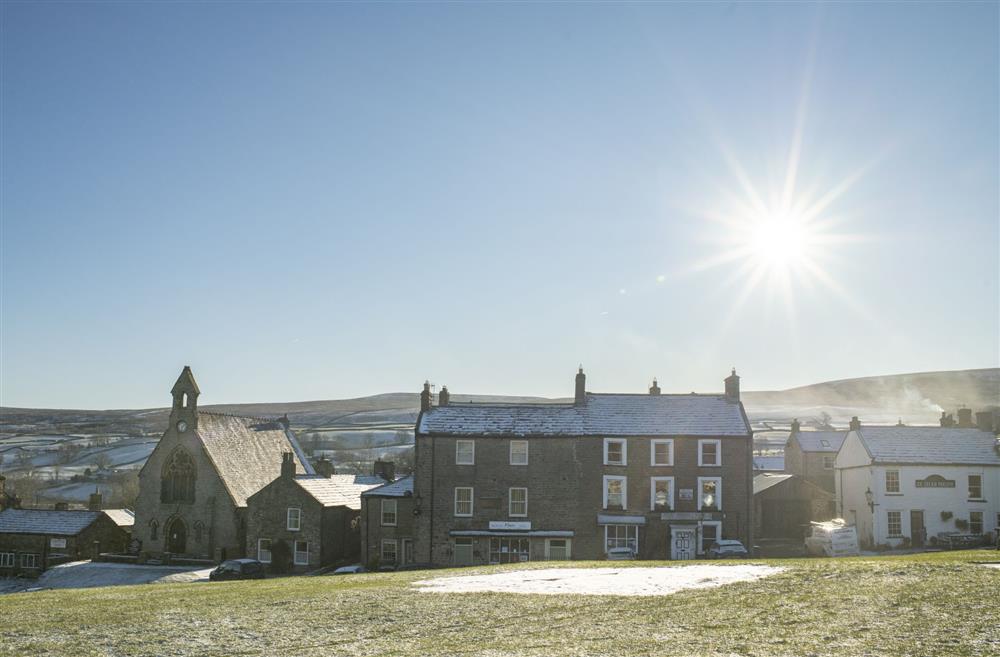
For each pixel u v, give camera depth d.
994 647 20.92
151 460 83.94
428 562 66.94
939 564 33.97
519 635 25.47
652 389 76.44
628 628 25.48
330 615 30.17
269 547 73.75
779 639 22.97
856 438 77.81
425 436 68.69
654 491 67.75
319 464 88.06
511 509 67.88
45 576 73.31
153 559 80.94
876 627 23.58
